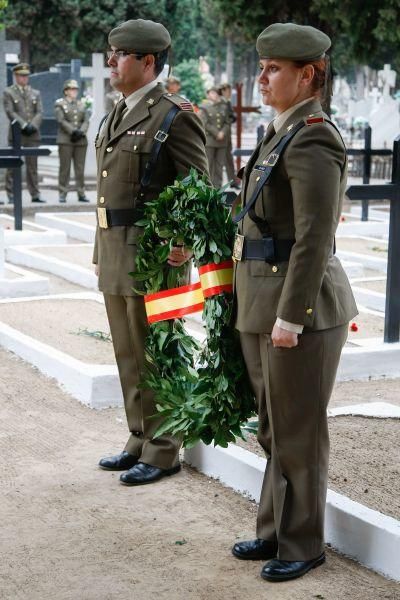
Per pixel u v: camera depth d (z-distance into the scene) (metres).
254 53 79.00
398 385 8.12
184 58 50.31
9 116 20.59
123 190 5.75
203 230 4.90
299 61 4.41
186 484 5.87
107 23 42.69
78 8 42.53
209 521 5.33
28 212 19.72
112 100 25.28
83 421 7.09
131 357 6.02
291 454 4.60
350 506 4.96
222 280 4.86
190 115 5.71
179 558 4.89
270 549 4.84
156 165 5.68
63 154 20.80
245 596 4.48
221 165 21.84
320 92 4.50
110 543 5.07
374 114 33.38
